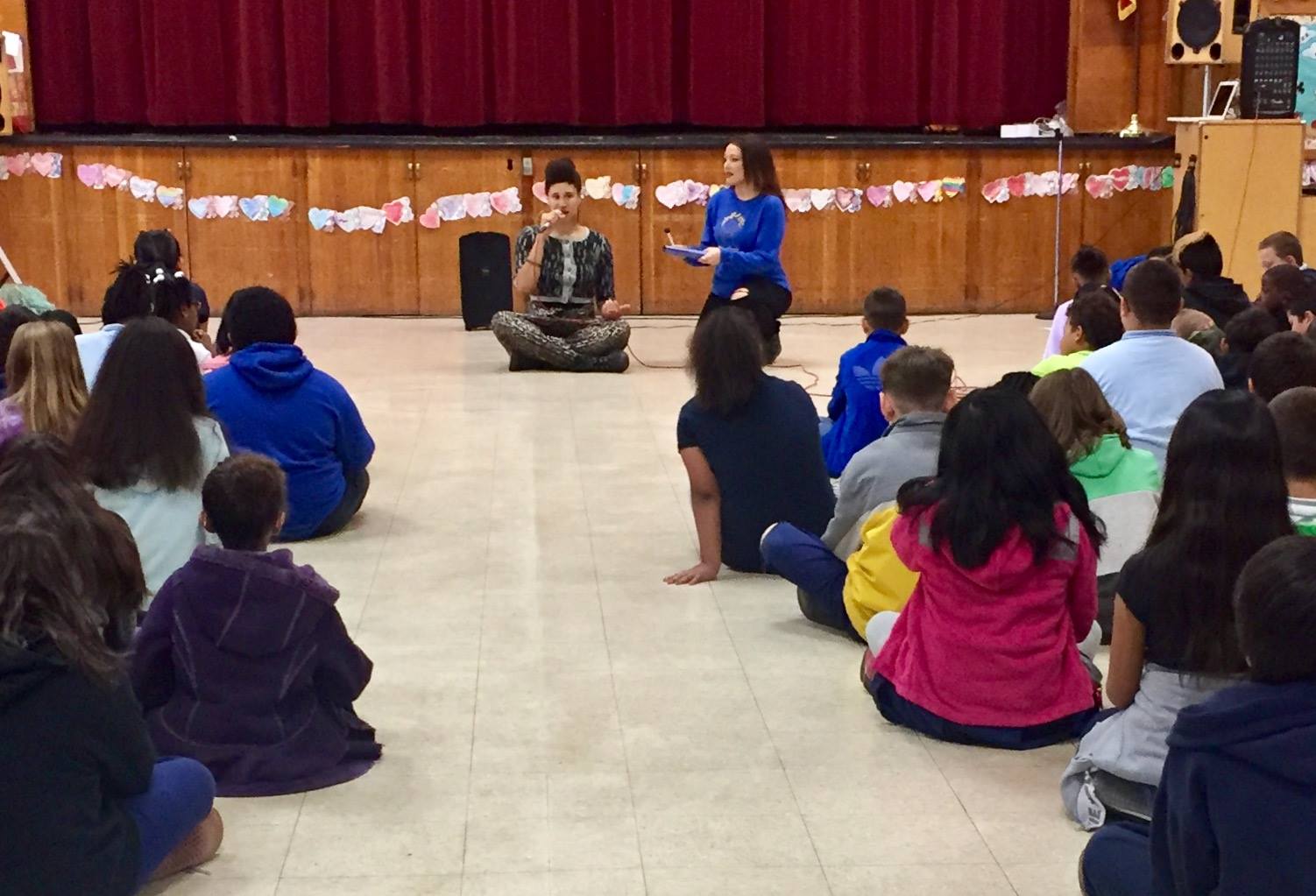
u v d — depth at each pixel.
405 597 3.99
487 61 8.83
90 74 8.83
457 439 5.72
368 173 8.53
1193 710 1.85
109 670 2.23
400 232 8.60
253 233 8.59
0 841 2.17
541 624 3.78
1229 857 1.79
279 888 2.55
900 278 8.76
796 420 4.04
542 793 2.89
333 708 2.97
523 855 2.66
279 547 4.40
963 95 8.95
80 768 2.21
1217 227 7.83
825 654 3.57
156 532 3.24
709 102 8.80
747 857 2.65
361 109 8.86
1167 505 2.39
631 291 8.68
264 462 2.86
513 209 8.56
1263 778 1.77
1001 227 8.72
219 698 2.85
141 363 3.27
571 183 7.02
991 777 2.93
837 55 8.84
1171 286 3.89
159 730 2.85
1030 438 2.92
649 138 8.55
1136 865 2.27
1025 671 3.00
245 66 8.68
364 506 4.84
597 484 5.09
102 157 8.49
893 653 3.17
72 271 8.59
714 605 3.91
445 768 2.99
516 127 8.95
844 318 8.72
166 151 8.47
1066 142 8.59
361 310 8.69
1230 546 2.30
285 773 2.87
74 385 3.51
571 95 8.80
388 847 2.68
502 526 4.62
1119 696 2.58
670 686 3.39
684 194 8.57
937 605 3.06
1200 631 2.34
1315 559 1.74
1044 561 2.95
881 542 3.40
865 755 3.04
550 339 6.95
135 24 8.73
